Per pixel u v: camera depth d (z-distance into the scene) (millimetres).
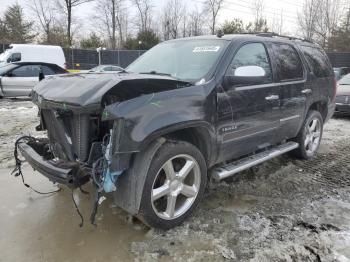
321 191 4137
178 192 3176
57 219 3387
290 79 4434
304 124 5004
